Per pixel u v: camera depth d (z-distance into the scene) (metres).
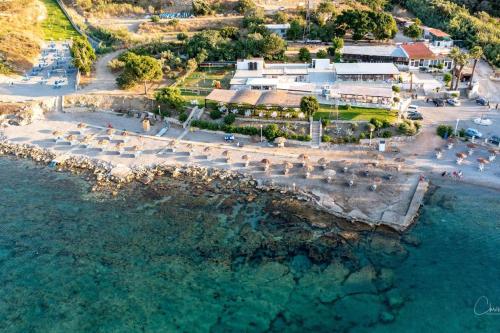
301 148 91.38
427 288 59.44
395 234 68.31
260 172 83.81
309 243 66.81
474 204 74.38
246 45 128.50
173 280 61.06
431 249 65.62
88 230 70.31
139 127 101.38
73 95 110.94
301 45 136.88
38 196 78.75
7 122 101.94
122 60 125.50
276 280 60.94
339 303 57.47
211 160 88.00
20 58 128.12
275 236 68.25
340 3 164.62
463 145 90.19
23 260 64.50
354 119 95.88
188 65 120.94
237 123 98.44
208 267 63.06
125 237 68.69
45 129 100.19
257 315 55.97
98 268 63.09
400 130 91.81
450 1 178.25
